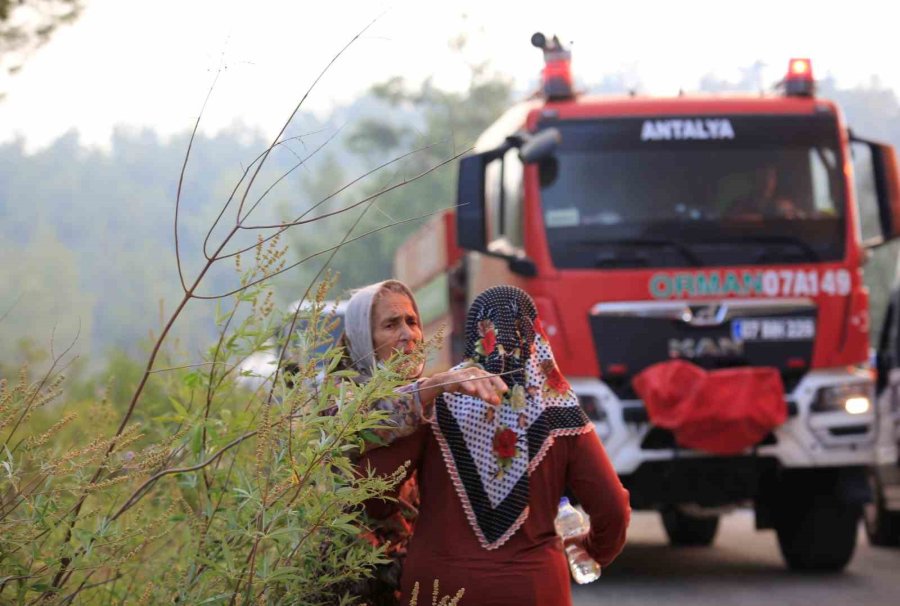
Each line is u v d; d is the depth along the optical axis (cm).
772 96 1137
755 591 998
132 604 413
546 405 388
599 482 388
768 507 1104
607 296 1027
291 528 341
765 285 1041
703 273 1035
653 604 941
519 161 1080
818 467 1063
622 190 1057
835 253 1061
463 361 393
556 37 1105
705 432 991
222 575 358
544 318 1028
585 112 1077
